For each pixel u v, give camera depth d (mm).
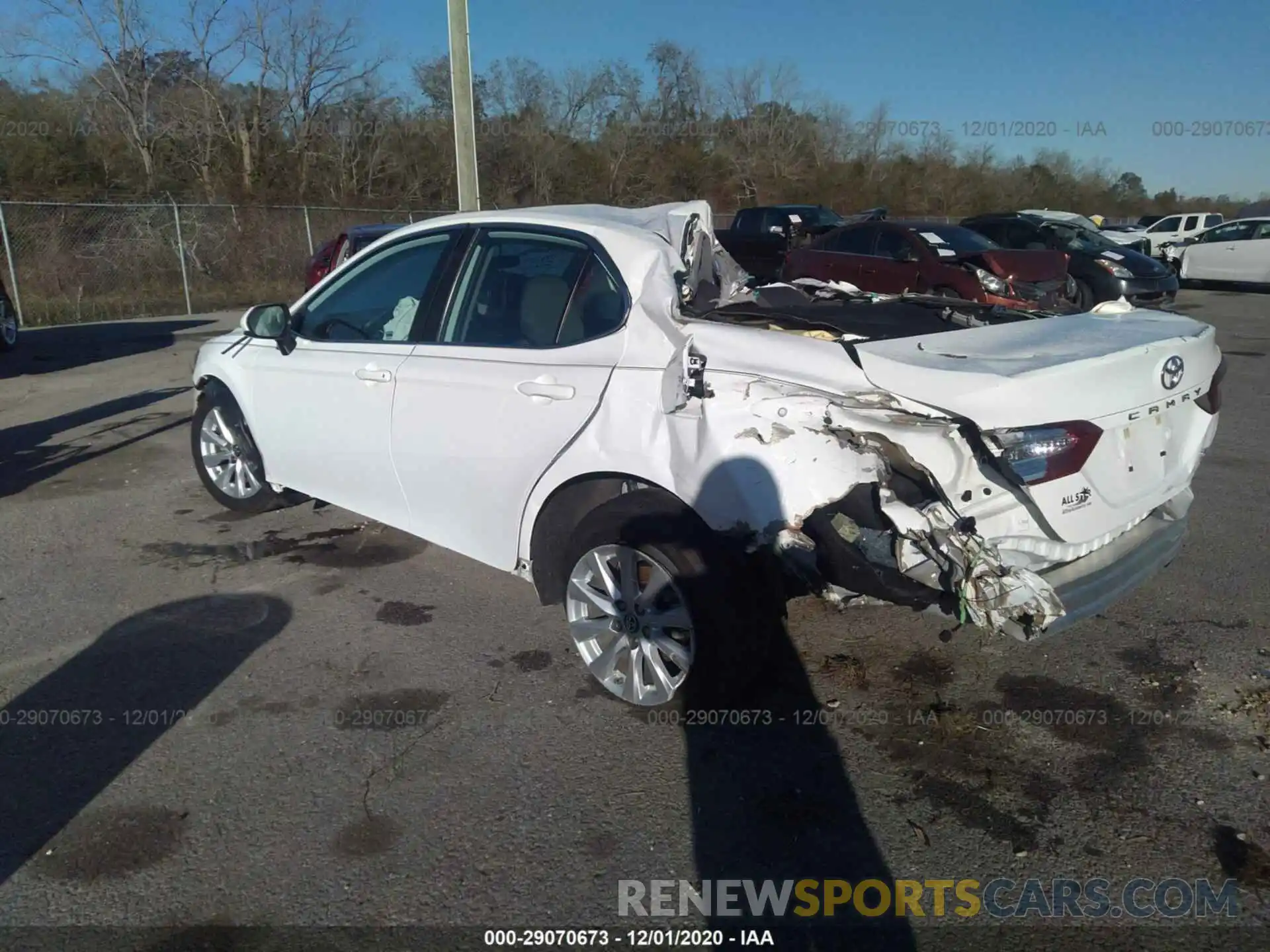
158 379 10578
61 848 2861
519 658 3992
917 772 3197
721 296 4398
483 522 4043
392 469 4375
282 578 4852
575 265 3799
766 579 3303
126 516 5809
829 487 3006
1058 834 2885
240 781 3174
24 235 19234
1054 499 3090
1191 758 3236
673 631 3490
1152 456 3482
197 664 3965
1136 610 4332
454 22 9367
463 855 2826
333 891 2689
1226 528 5359
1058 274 12297
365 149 33750
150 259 20438
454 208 31250
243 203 26625
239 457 5570
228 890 2691
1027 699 3613
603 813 3006
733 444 3152
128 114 29625
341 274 4816
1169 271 14867
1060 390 3037
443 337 4164
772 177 38844
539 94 36438
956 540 2953
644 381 3414
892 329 3842
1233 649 3949
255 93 31391
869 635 4121
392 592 4672
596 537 3484
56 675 3879
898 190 40000
